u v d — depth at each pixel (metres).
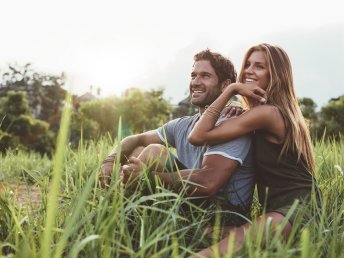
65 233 1.31
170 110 45.31
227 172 2.55
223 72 3.18
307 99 29.73
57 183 1.11
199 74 3.17
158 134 3.35
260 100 2.70
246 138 2.69
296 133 2.64
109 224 1.71
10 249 2.01
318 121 27.52
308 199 2.51
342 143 4.52
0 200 2.20
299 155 2.63
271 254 1.62
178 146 3.18
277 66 2.80
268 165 2.64
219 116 2.74
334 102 26.39
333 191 2.85
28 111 29.38
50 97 54.84
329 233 2.06
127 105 41.62
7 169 5.36
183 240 2.07
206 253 1.93
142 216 2.14
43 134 28.70
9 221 2.13
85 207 2.07
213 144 2.62
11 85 54.78
